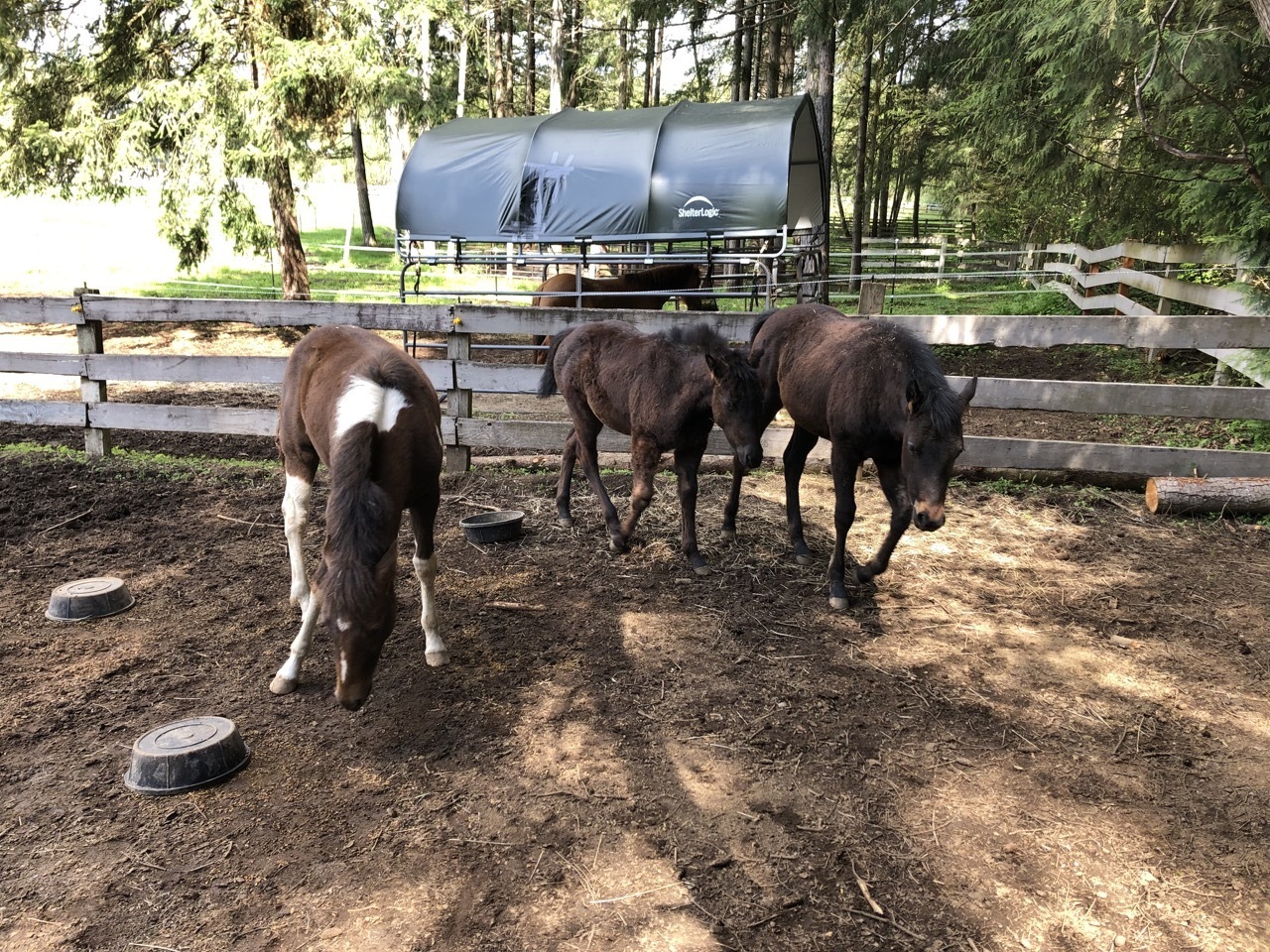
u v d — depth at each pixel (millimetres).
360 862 2381
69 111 10977
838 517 4035
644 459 4418
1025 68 9172
